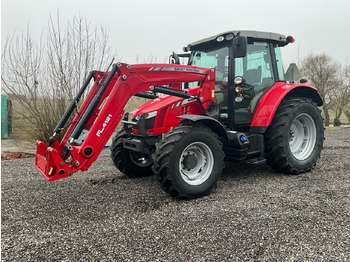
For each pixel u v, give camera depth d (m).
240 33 3.55
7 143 7.86
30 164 4.95
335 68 15.65
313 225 2.26
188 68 3.38
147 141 3.34
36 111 6.31
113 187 3.47
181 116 3.07
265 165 4.40
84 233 2.25
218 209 2.65
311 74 16.06
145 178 3.89
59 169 2.70
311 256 1.83
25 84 6.26
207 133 3.08
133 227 2.33
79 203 2.93
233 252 1.91
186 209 2.69
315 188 3.18
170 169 2.84
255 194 3.04
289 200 2.81
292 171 3.78
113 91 2.97
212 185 3.09
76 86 6.56
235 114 3.69
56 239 2.16
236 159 3.46
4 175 4.16
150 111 3.33
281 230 2.19
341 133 9.13
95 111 3.38
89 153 2.86
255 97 3.82
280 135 3.66
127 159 3.85
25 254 1.95
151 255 1.90
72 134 2.81
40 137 6.33
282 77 4.15
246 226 2.27
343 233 2.12
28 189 3.44
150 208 2.74
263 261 1.80
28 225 2.42
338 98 15.52
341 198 2.82
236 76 3.62
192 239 2.10
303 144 4.07
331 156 4.95
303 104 3.85
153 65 3.14
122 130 3.93
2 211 2.74
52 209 2.77
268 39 3.85
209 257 1.86
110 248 2.01
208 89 3.54
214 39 3.68
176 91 3.45
